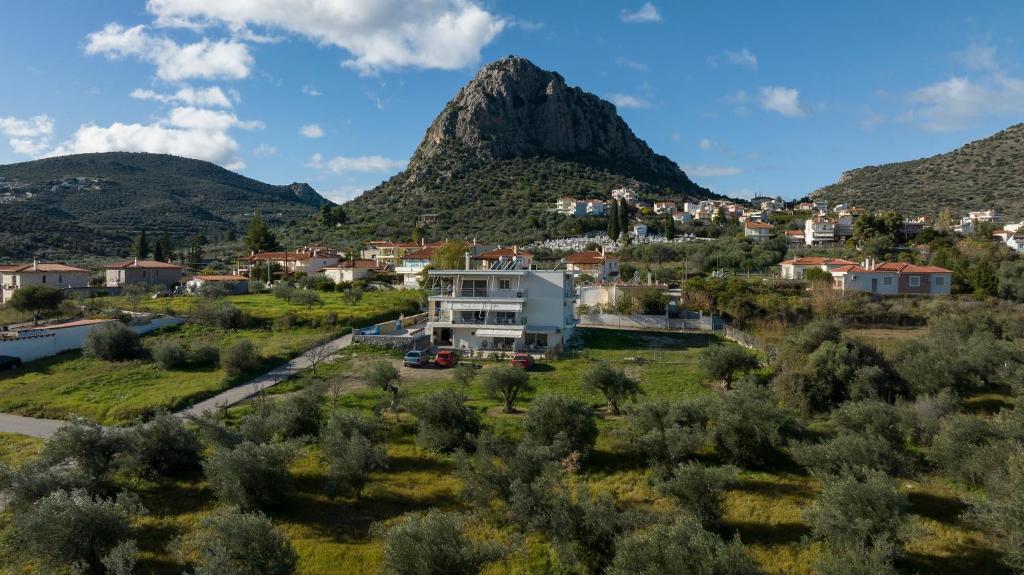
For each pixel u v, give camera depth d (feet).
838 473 100.22
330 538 86.89
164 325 223.30
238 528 71.67
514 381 136.15
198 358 178.50
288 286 318.65
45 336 182.50
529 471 94.84
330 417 117.60
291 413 118.01
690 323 249.75
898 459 100.17
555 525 81.61
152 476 100.73
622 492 101.19
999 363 156.56
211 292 302.25
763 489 103.14
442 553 68.95
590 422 113.91
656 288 273.75
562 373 173.47
